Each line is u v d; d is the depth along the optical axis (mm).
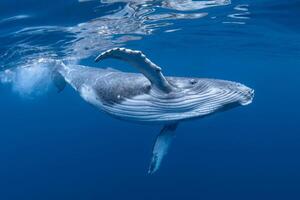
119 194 30266
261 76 69438
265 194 30453
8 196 33719
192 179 34031
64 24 15273
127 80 6527
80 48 22000
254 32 21047
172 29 19625
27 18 13680
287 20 17484
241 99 6012
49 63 23562
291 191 31125
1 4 11797
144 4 13438
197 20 17312
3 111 103875
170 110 6020
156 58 37688
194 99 5871
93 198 29688
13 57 21469
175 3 13734
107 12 14078
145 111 6223
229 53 34062
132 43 23688
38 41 17953
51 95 74375
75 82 10008
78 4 12773
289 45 26344
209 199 29125
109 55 4961
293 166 40438
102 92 7129
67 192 31953
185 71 60438
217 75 69312
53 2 12305
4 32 15227
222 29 20016
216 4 14258
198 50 31688
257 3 14273
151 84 5801
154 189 31281
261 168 38969
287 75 63125
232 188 31656
